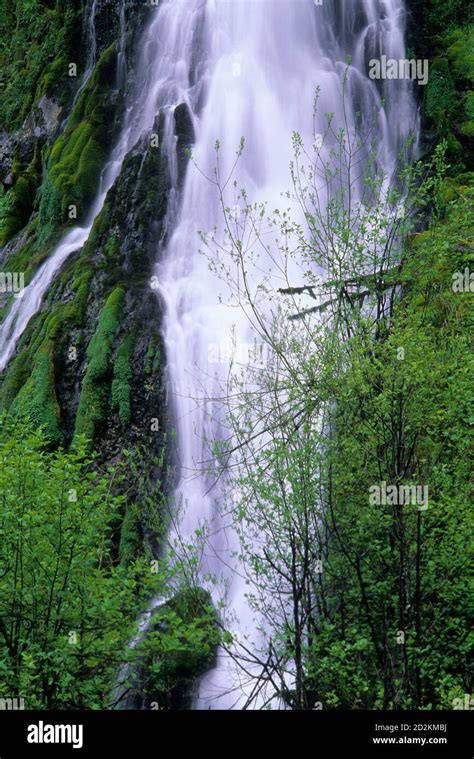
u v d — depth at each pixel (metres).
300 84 21.36
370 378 8.26
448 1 22.53
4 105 29.05
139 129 23.19
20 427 9.73
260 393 8.93
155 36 23.86
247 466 8.64
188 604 8.73
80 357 18.23
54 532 7.92
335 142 20.44
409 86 21.28
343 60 21.81
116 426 17.06
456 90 21.06
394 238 10.28
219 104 21.48
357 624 8.30
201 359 17.36
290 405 9.26
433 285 9.91
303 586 8.15
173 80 23.03
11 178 26.30
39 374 17.91
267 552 8.65
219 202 20.03
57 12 28.36
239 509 8.59
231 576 13.61
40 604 8.10
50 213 23.03
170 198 20.52
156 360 17.45
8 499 7.84
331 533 8.48
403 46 21.78
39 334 19.17
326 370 8.38
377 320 9.05
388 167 20.08
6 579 8.17
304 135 20.86
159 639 8.09
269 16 21.97
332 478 8.45
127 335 17.86
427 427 8.77
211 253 18.95
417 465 8.57
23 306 21.27
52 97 27.16
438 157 10.30
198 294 18.41
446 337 9.42
